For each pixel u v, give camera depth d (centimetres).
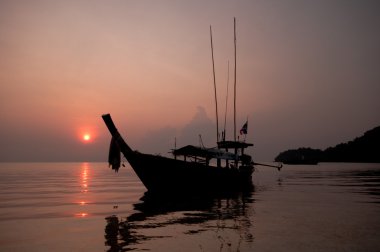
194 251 1238
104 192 3634
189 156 3738
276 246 1292
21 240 1423
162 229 1614
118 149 2844
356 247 1274
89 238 1446
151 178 3125
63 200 2845
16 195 3278
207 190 3441
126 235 1495
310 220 1803
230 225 1691
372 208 2233
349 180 5366
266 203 2536
